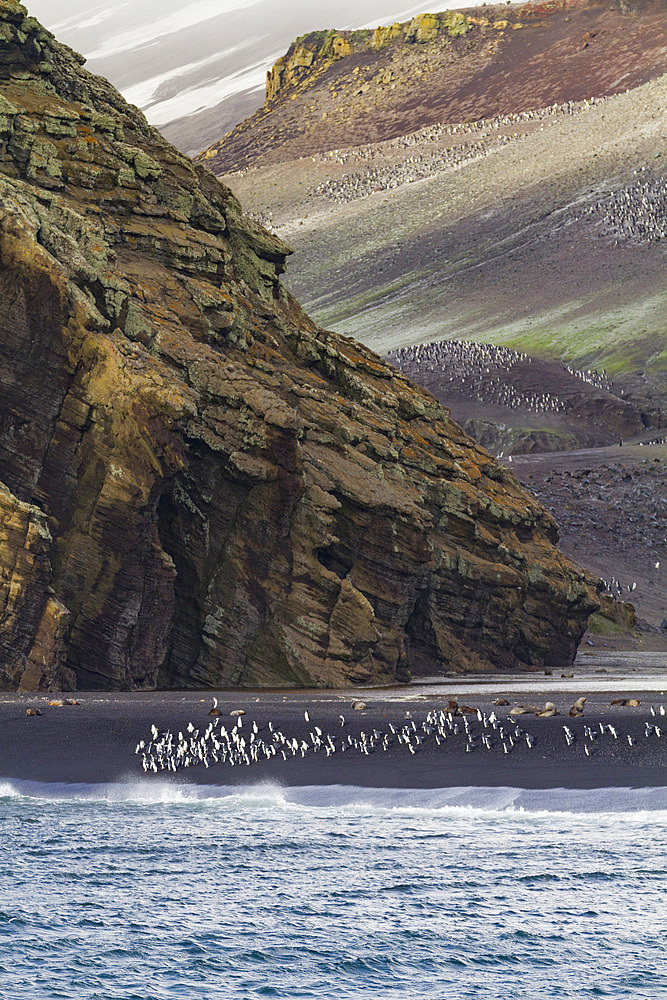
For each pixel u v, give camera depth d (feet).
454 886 89.25
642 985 72.28
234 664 186.60
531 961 76.13
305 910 85.10
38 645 166.20
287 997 70.79
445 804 110.63
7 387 175.94
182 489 188.65
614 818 104.94
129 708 148.05
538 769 116.78
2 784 120.67
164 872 93.66
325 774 119.85
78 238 197.16
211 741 130.62
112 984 72.59
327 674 187.01
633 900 85.87
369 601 199.82
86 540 174.09
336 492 199.21
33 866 95.20
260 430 188.34
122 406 174.09
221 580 188.03
